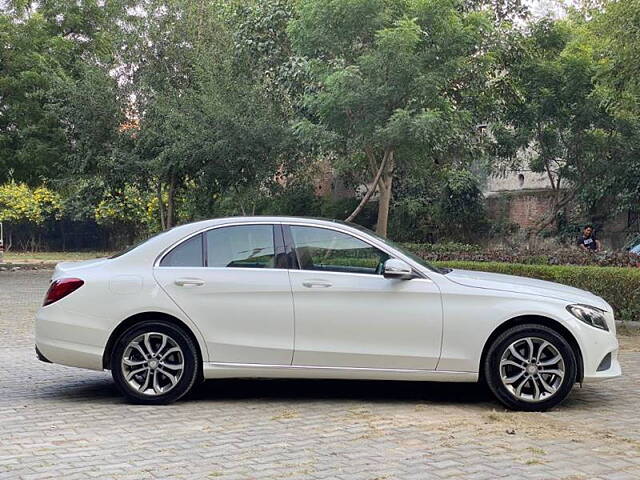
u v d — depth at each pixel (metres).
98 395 7.42
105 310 6.88
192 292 6.88
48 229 36.25
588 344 6.75
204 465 5.16
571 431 6.10
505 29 16.33
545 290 6.94
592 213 21.34
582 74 16.77
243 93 16.80
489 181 24.80
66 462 5.24
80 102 19.02
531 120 18.05
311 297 6.82
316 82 14.81
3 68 21.19
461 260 14.41
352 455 5.40
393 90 12.80
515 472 5.03
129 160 19.05
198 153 16.80
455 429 6.14
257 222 7.14
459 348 6.74
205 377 6.95
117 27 19.64
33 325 12.23
